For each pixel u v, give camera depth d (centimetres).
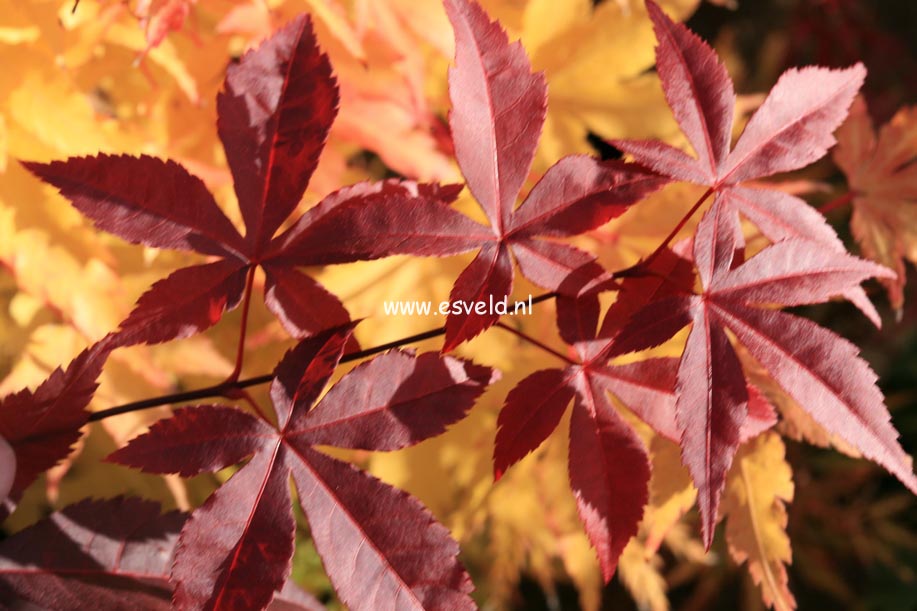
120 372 64
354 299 66
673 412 52
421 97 62
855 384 50
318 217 51
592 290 51
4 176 61
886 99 94
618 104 68
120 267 67
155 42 55
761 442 59
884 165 64
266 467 50
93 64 63
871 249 63
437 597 49
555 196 51
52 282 61
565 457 68
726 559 99
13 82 60
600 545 51
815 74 53
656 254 52
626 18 67
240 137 51
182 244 51
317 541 50
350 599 49
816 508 104
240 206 51
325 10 58
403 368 51
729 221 51
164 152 62
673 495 58
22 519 74
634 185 51
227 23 59
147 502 53
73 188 50
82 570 52
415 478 67
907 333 106
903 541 104
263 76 51
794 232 52
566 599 106
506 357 66
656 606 80
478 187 50
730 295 51
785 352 50
